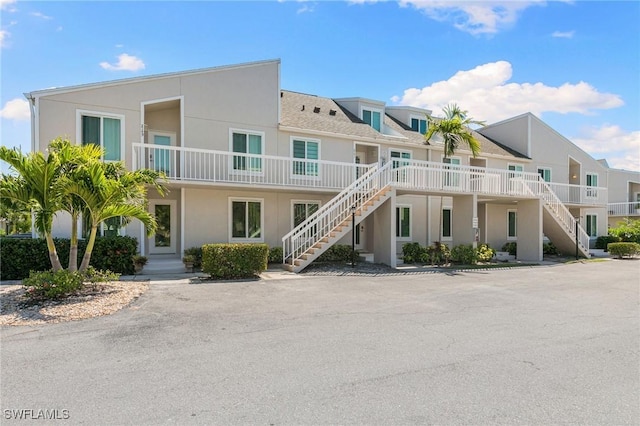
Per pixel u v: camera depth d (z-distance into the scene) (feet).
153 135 48.78
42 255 35.78
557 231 64.34
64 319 21.06
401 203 63.52
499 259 61.82
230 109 49.52
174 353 16.05
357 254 53.88
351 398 11.92
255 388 12.62
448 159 68.03
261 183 46.93
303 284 34.35
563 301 28.09
